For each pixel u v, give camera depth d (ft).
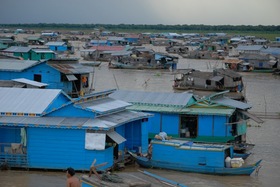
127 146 97.14
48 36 601.62
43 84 140.87
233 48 531.50
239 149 101.96
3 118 88.74
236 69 302.86
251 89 222.28
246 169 87.15
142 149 97.04
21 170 87.56
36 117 88.74
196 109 106.52
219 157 87.15
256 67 302.66
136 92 115.96
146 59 304.09
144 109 107.55
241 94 197.88
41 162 86.94
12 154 87.66
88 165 84.79
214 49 471.62
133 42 553.64
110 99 97.86
